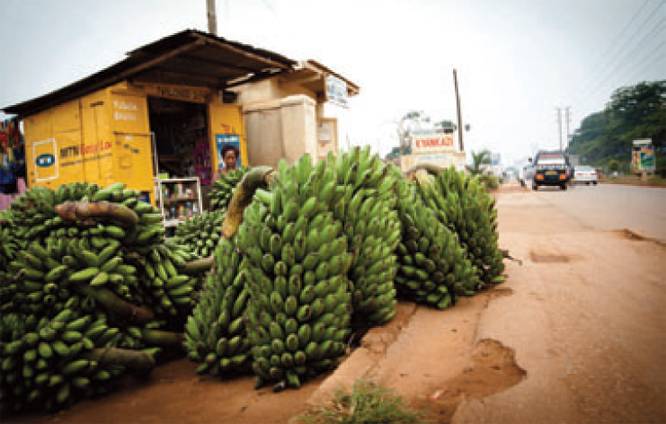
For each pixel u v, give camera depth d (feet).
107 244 11.04
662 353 8.51
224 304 10.41
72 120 24.50
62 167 25.46
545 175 94.73
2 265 10.89
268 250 9.74
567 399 7.09
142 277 11.97
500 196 78.89
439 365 8.98
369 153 12.39
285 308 9.29
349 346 10.36
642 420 6.41
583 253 19.48
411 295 13.67
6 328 9.64
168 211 25.16
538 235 26.16
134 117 23.44
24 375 9.41
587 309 11.44
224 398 9.36
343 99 39.91
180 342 12.51
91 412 9.59
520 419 6.61
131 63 21.31
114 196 11.65
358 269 10.82
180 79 25.79
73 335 9.86
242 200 12.43
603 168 173.06
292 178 10.49
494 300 12.96
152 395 10.16
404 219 13.19
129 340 11.29
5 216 11.51
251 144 32.78
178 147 30.01
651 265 16.44
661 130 129.18
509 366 8.54
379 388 7.63
